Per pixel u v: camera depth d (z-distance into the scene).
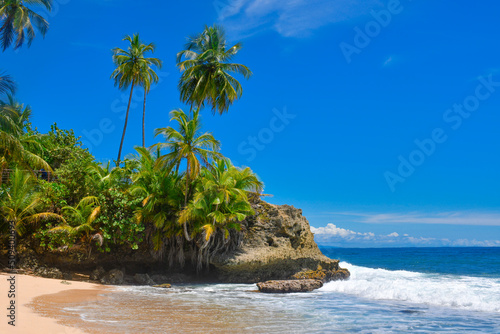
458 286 23.77
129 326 11.27
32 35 30.33
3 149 24.66
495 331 11.82
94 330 10.41
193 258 28.11
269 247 29.12
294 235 30.34
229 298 18.95
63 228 24.38
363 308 16.06
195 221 27.70
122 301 16.84
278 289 21.56
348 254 106.81
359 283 25.61
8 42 30.38
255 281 27.97
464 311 15.42
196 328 11.47
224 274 27.75
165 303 16.69
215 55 35.16
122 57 39.19
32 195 24.44
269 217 30.55
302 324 12.55
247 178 29.59
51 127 36.12
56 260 25.45
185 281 27.66
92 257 26.56
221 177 28.30
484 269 43.16
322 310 15.49
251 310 15.26
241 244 28.78
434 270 41.84
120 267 27.59
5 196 24.33
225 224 27.44
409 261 63.41
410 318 13.91
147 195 27.73
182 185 29.53
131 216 27.16
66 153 33.47
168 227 27.23
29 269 24.02
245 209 27.95
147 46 40.47
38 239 25.28
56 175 29.48
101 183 28.38
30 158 28.02
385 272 37.53
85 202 26.28
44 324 10.56
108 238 25.78
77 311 13.51
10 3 30.44
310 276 27.84
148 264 28.41
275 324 12.45
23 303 14.27
